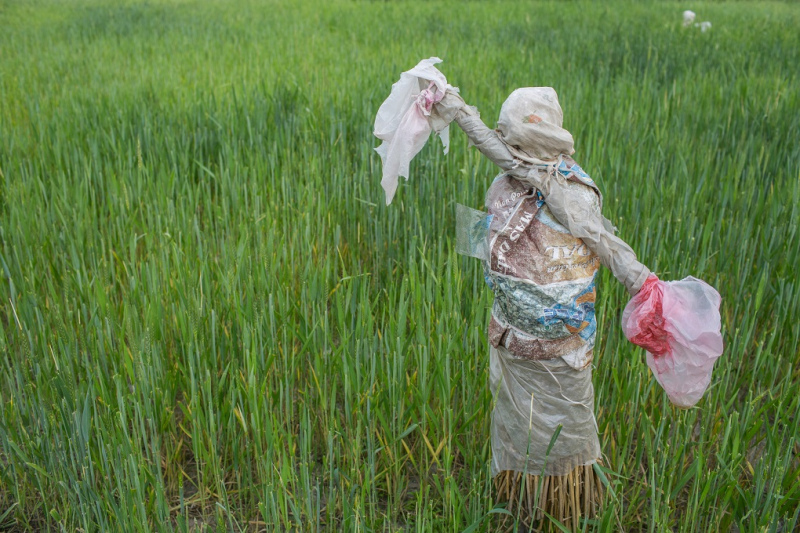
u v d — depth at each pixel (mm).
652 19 12453
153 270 3428
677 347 2398
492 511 2576
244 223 3988
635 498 2770
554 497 2650
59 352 3146
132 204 4695
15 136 5785
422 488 2951
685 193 4293
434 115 2469
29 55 9688
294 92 6691
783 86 7031
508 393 2578
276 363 3270
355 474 2805
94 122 5926
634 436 3225
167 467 3037
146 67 8570
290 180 4945
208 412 2980
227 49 9664
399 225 4480
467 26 11312
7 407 2996
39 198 4543
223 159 5363
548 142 2309
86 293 3533
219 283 3484
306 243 3939
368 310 3127
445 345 2955
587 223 2328
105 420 2859
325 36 10844
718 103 6617
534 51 9227
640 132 5801
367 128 5547
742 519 2525
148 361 2904
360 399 2912
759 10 15164
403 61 8320
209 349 3205
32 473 2834
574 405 2506
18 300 3604
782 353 3496
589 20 12219
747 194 4449
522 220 2369
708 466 3104
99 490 2891
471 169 4727
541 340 2428
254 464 3131
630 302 2447
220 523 2607
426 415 2973
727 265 3936
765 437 2986
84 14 13703
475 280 3432
